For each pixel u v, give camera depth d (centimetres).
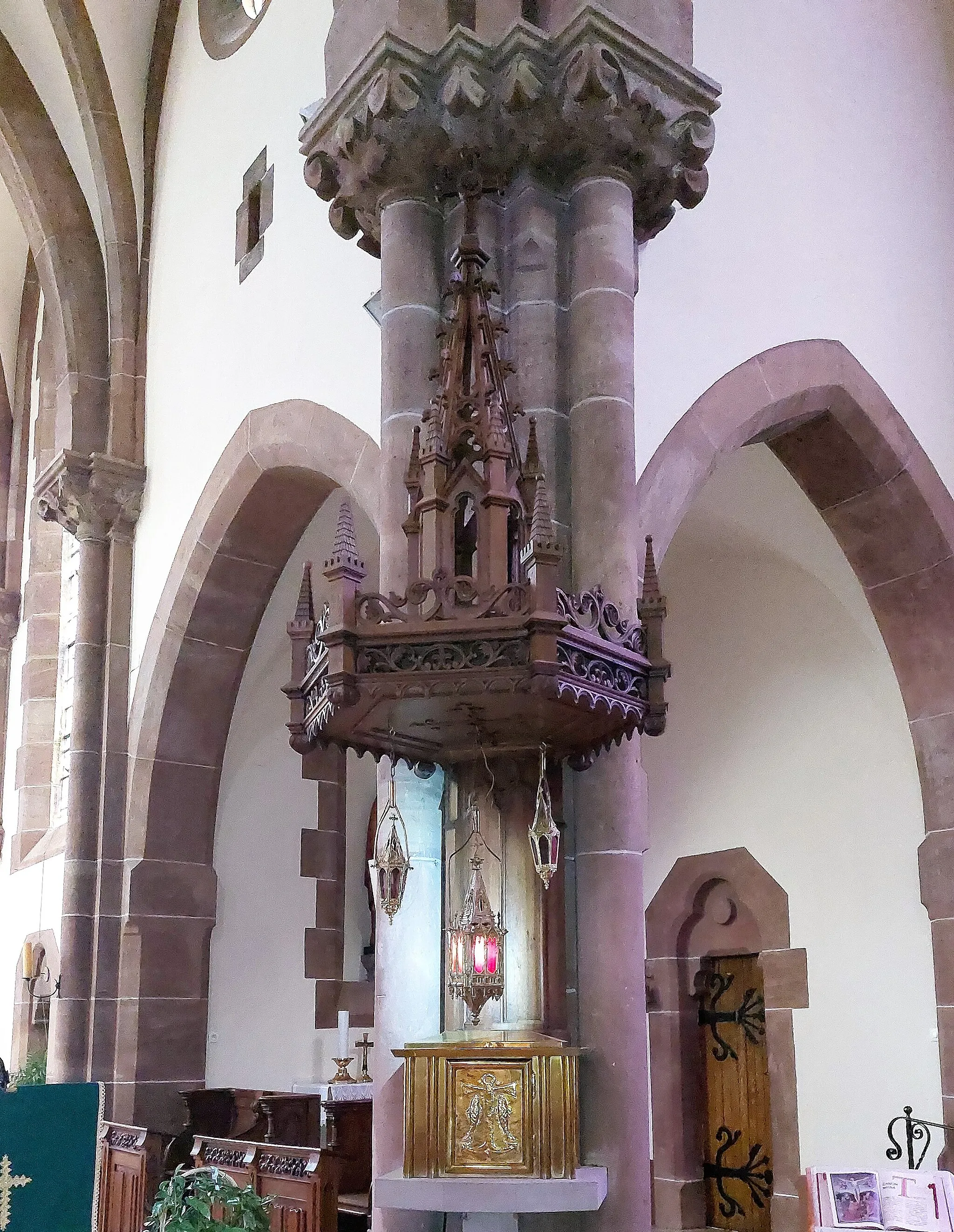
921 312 900
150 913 1030
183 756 1053
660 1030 1062
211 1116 991
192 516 1025
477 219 605
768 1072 1005
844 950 941
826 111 874
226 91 1080
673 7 613
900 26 964
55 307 1216
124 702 1087
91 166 1171
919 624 878
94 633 1101
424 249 606
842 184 866
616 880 543
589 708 480
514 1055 499
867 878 935
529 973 538
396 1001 554
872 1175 576
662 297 716
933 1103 862
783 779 1010
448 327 560
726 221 773
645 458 680
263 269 973
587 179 601
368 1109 996
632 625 509
